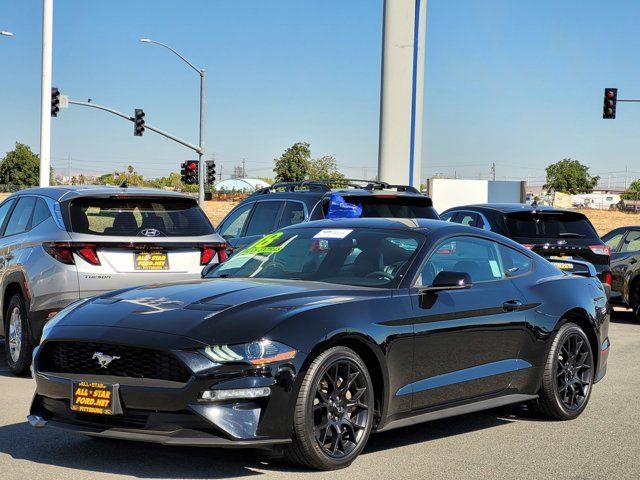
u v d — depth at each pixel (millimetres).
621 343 11398
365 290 5559
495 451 5785
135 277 8094
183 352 4707
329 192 10617
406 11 18938
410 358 5527
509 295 6367
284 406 4785
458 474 5184
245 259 6469
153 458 5293
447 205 35938
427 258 5902
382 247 6031
